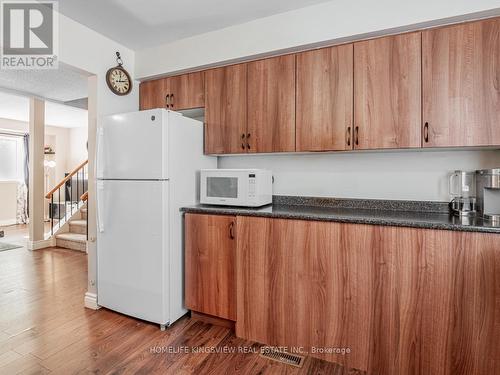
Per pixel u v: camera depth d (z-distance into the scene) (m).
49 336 2.04
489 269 1.45
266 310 1.95
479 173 1.80
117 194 2.30
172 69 2.63
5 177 6.73
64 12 2.18
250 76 2.37
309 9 2.10
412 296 1.58
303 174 2.54
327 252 1.77
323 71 2.12
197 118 3.02
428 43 1.83
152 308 2.18
